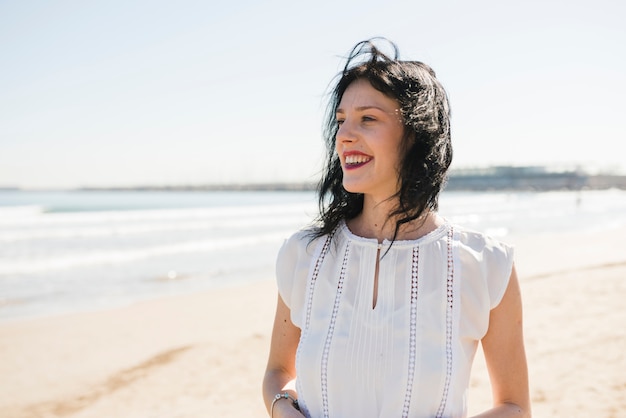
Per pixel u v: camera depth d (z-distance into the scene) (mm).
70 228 33000
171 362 6996
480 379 5605
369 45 1622
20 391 6113
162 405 5605
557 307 8680
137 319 9734
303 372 1543
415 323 1456
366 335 1482
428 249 1530
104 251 21797
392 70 1553
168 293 13273
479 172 170250
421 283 1492
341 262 1602
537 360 6098
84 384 6320
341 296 1555
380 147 1534
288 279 1717
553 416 4660
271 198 132000
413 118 1519
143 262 18781
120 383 6312
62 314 10562
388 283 1509
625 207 64312
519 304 1524
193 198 132500
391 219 1579
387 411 1420
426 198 1521
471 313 1475
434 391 1408
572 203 76312
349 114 1588
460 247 1519
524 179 165500
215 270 17000
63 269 17234
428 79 1572
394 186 1579
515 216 45344
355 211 1717
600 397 5012
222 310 10383
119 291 13570
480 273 1484
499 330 1515
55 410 5562
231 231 31844
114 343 8102
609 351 6254
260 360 6977
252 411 5379
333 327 1530
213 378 6359
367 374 1451
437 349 1433
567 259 16047
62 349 7828
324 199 1755
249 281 14969
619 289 9938
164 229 33125
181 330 8812
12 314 10836
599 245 20328
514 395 1520
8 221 39125
